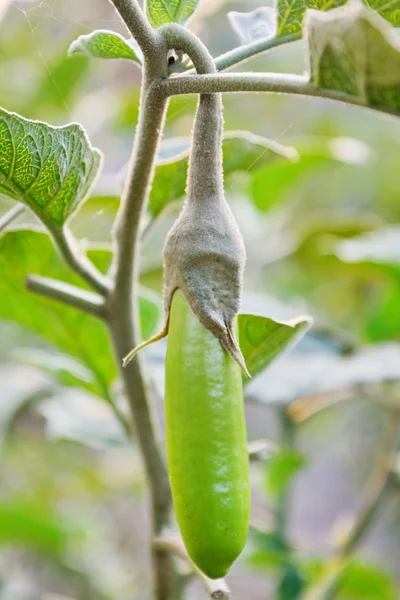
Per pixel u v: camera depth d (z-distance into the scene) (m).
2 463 1.86
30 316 0.84
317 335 1.12
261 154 0.82
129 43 0.68
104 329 0.83
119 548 2.10
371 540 2.21
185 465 0.58
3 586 1.50
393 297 1.17
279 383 1.01
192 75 0.60
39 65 1.45
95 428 1.12
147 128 0.63
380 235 1.23
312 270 1.54
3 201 1.00
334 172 2.00
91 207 1.02
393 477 1.00
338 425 2.28
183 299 0.60
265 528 1.15
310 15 0.57
